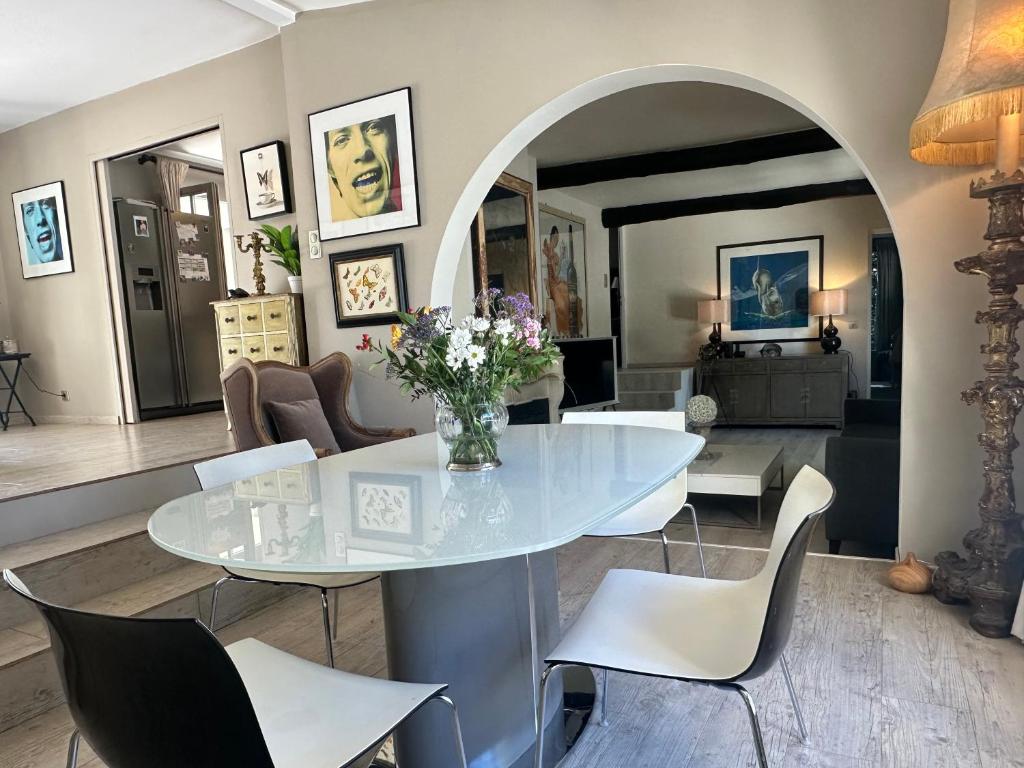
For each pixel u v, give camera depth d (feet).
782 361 23.43
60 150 16.62
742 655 3.95
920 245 8.07
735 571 9.16
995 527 6.87
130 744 2.92
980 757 4.98
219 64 13.65
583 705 6.04
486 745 5.10
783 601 3.54
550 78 9.95
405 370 5.56
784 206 23.57
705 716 5.75
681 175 20.66
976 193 6.75
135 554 8.53
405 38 10.89
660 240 26.63
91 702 2.97
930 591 7.84
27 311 18.21
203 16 11.68
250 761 2.66
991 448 6.95
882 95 8.13
